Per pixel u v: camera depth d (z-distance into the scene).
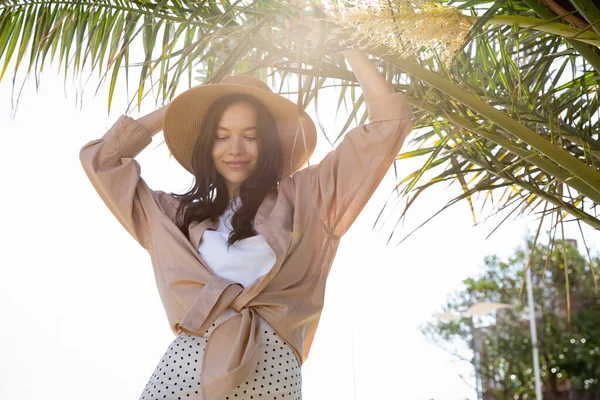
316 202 2.07
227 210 2.10
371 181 2.03
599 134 2.46
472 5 2.02
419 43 1.72
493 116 1.90
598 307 21.09
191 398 1.81
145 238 2.12
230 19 2.21
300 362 1.94
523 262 21.56
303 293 1.96
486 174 2.50
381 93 2.05
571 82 2.46
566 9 1.85
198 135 2.30
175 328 1.96
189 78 2.41
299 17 1.90
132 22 2.34
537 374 21.09
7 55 2.54
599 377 21.41
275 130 2.18
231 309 1.90
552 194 2.33
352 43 1.90
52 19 2.51
